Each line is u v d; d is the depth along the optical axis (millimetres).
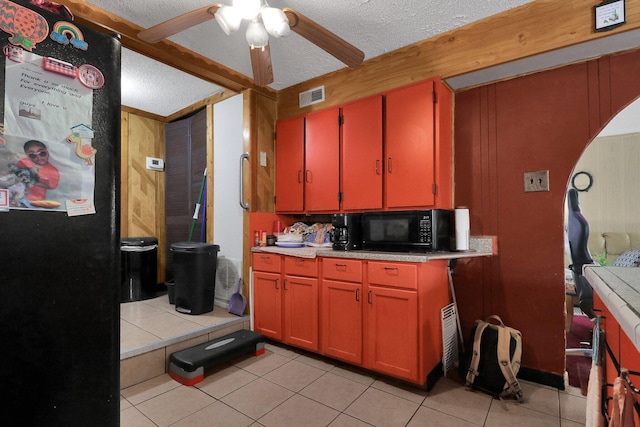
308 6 1896
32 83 830
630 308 705
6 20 789
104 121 979
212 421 1702
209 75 2652
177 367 2141
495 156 2312
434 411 1798
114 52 1013
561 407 1840
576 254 3094
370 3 1876
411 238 2209
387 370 2070
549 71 2115
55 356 864
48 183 858
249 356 2525
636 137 3871
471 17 2041
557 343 2070
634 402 700
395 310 2047
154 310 3092
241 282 3012
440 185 2236
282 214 3205
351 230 2410
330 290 2352
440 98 2240
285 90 3119
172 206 4023
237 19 1604
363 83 2588
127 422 1687
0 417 771
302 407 1834
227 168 3219
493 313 2295
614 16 1667
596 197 4074
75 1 1838
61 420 870
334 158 2711
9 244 791
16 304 800
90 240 942
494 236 2301
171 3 1916
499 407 1839
